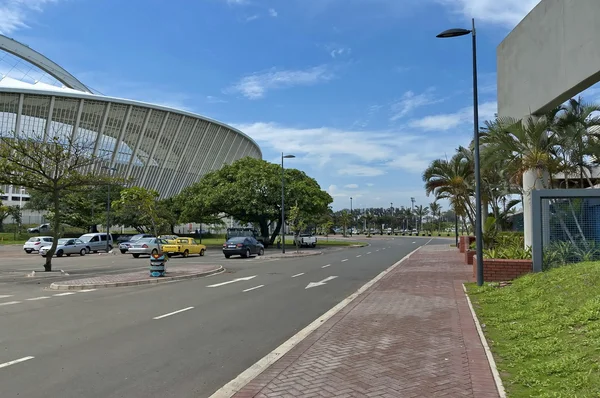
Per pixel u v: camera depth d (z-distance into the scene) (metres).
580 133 15.66
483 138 18.23
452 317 9.22
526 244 16.12
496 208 29.42
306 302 12.04
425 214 134.62
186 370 6.14
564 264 12.09
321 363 6.20
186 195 53.03
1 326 8.96
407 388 5.15
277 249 45.78
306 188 49.03
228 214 51.00
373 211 161.00
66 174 20.47
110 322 9.36
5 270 22.36
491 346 6.93
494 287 12.36
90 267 23.92
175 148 89.75
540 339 6.77
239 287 15.31
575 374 5.08
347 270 21.55
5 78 78.12
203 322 9.37
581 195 12.20
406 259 27.89
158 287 15.44
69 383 5.59
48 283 16.73
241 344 7.55
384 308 10.49
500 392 4.95
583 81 12.86
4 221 77.50
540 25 15.12
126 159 81.69
